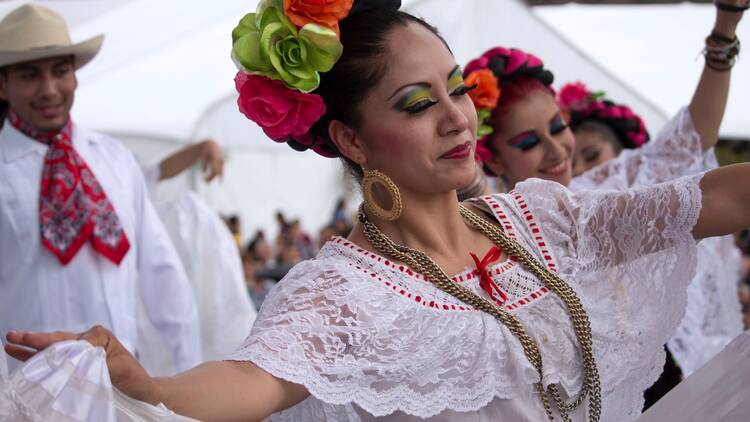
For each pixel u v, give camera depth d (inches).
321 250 68.7
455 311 64.8
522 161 111.0
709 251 114.8
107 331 50.8
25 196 132.0
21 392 48.3
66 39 134.0
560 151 110.7
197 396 53.1
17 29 129.6
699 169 111.0
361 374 61.1
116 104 253.3
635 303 69.7
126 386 50.2
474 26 238.5
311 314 60.8
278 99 65.5
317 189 451.8
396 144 65.4
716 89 106.3
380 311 62.9
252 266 323.9
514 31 239.3
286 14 64.0
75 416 48.4
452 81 66.2
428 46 66.1
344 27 67.0
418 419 63.2
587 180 125.1
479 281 66.9
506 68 110.3
